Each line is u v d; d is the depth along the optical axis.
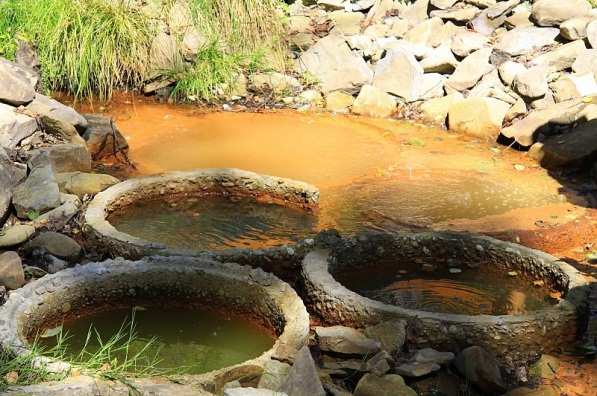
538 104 8.14
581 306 4.98
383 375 4.48
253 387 4.22
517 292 5.47
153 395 3.96
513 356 4.81
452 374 4.64
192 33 9.01
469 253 5.70
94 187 6.43
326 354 4.66
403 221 6.36
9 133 6.66
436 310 5.23
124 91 8.68
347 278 5.58
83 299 4.95
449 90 8.64
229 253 5.35
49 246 5.55
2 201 5.86
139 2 9.02
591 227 6.39
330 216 6.42
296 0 9.80
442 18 9.31
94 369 4.22
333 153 7.64
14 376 4.04
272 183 6.57
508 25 9.17
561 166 7.36
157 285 5.05
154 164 7.25
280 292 4.85
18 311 4.62
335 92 8.84
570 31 8.66
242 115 8.48
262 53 9.09
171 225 6.17
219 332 4.90
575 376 4.70
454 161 7.54
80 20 8.39
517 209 6.66
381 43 9.18
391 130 8.22
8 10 8.34
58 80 8.44
